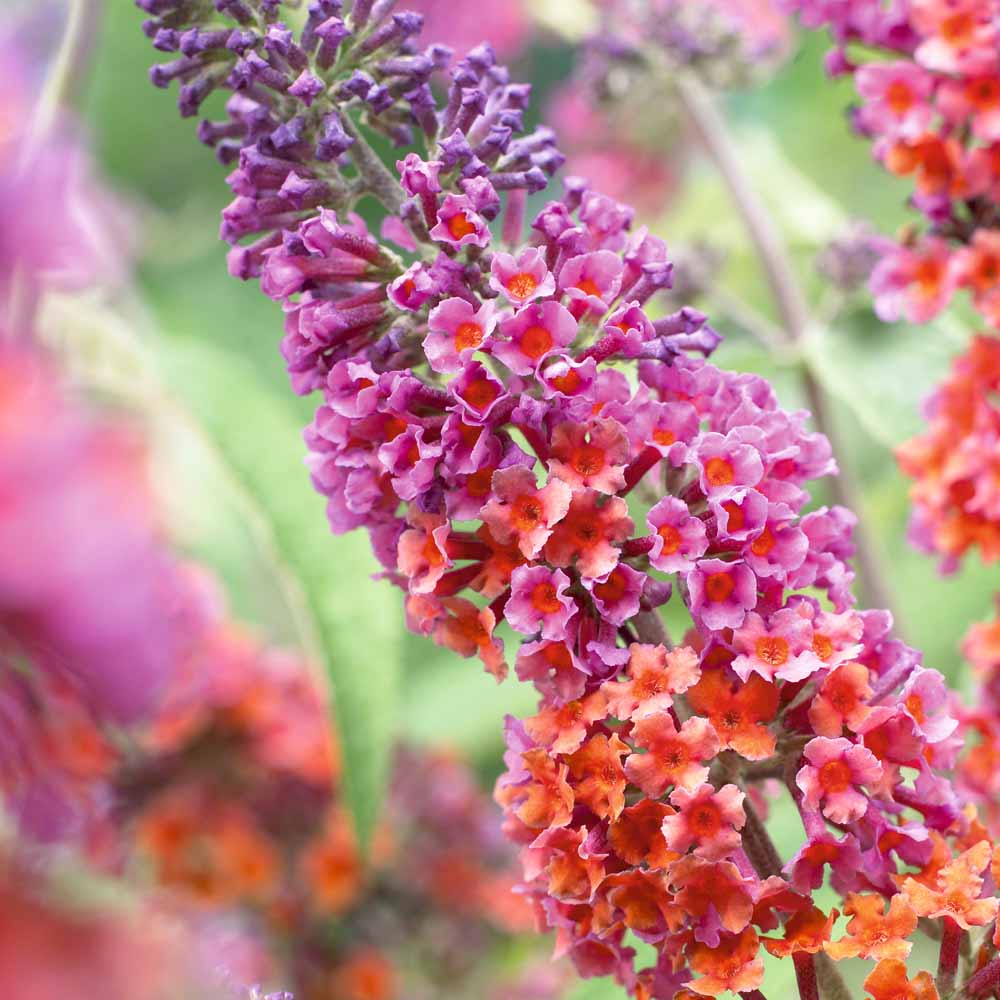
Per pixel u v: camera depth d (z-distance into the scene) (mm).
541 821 554
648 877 551
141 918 490
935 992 549
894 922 552
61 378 495
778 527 556
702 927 549
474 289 559
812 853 552
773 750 550
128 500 479
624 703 549
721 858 545
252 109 570
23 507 475
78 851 524
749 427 558
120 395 605
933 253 625
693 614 553
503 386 552
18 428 477
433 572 553
